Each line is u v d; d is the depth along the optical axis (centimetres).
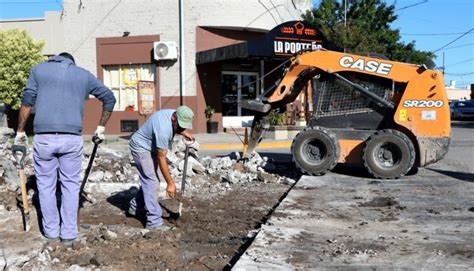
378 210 692
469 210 692
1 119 1919
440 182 900
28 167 868
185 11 1969
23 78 1853
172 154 963
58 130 525
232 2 1967
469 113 3847
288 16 2270
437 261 484
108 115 564
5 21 2217
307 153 971
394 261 483
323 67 982
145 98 1764
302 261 479
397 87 954
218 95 2031
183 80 1975
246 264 468
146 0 2008
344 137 969
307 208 698
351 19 2744
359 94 970
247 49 1683
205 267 489
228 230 612
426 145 925
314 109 1012
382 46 2575
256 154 1137
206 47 1977
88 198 747
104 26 2070
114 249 529
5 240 547
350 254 502
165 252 527
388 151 927
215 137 1827
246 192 845
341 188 845
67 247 528
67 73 532
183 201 747
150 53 2016
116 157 1086
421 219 645
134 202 654
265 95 1052
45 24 2175
